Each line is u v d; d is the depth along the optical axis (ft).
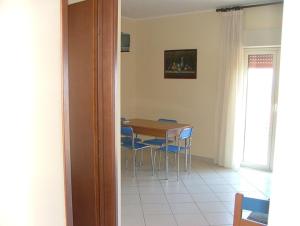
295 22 2.65
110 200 7.16
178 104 20.34
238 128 17.37
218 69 18.25
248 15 16.98
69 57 7.64
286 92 2.76
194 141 19.76
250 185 15.02
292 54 2.69
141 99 22.11
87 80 7.15
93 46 6.92
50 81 4.59
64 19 4.44
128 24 21.34
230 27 17.22
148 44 21.44
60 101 4.48
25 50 4.87
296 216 2.63
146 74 21.76
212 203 12.76
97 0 6.80
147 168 17.62
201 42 18.90
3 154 5.47
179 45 19.92
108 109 6.95
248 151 18.20
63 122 4.48
